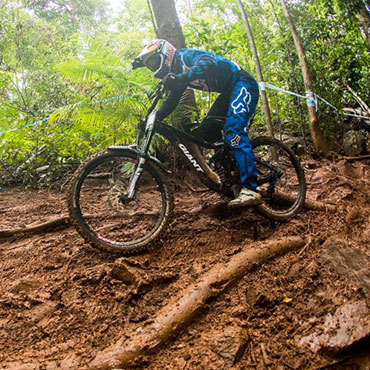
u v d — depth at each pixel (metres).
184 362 2.10
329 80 6.48
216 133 3.27
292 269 2.83
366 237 3.32
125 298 2.48
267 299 2.50
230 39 5.93
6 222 3.55
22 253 2.93
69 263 2.79
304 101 6.28
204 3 7.08
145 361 2.11
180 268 2.79
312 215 3.62
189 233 3.15
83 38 4.59
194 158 3.20
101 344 2.22
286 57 6.41
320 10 6.66
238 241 3.14
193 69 2.94
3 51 7.76
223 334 2.22
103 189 4.16
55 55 8.87
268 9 6.80
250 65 6.37
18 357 2.12
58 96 6.51
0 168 5.03
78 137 4.96
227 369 2.06
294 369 2.12
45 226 3.27
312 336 2.29
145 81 4.29
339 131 6.36
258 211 3.30
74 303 2.45
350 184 4.43
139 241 2.89
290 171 4.22
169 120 4.08
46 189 4.72
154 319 2.34
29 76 6.83
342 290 2.59
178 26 4.36
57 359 2.10
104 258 2.84
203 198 3.89
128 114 4.20
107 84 4.31
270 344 2.26
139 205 3.33
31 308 2.41
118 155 2.92
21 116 5.89
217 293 2.51
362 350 2.19
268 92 6.29
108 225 3.24
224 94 3.21
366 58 6.59
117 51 7.39
